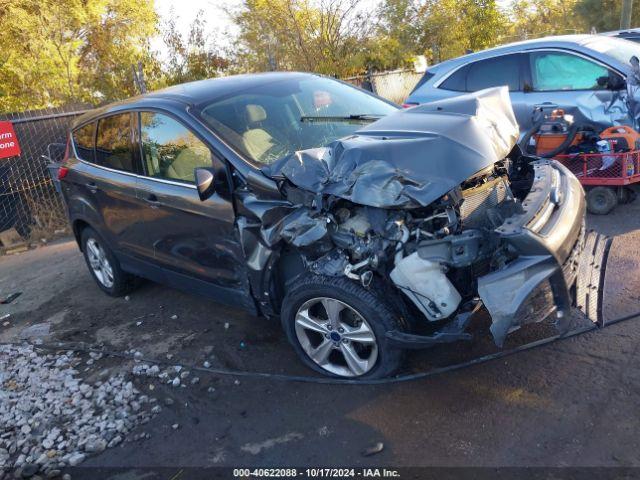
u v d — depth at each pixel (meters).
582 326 3.76
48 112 9.72
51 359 4.64
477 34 18.14
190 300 5.35
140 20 14.34
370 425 3.23
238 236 3.86
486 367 3.54
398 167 3.13
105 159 5.05
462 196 3.24
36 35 12.98
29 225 8.82
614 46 6.61
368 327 3.35
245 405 3.62
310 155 3.40
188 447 3.32
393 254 3.24
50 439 3.52
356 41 13.73
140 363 4.32
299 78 4.92
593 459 2.74
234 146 3.92
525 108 6.77
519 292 2.91
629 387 3.15
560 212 3.29
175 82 13.05
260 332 4.48
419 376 3.53
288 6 12.91
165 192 4.33
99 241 5.44
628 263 4.59
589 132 5.90
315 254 3.47
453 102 3.79
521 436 2.95
